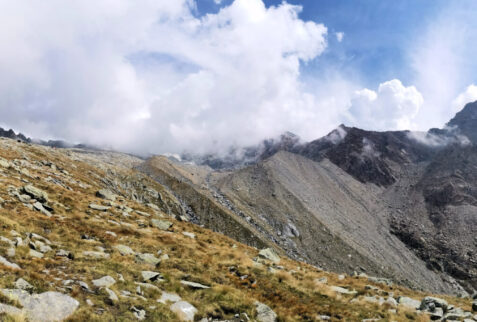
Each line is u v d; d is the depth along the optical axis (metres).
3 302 11.45
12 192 34.09
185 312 17.17
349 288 31.64
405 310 24.42
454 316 22.86
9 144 79.06
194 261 31.17
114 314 13.99
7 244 18.17
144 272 21.97
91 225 35.06
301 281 31.58
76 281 16.11
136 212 54.91
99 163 158.00
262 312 20.34
